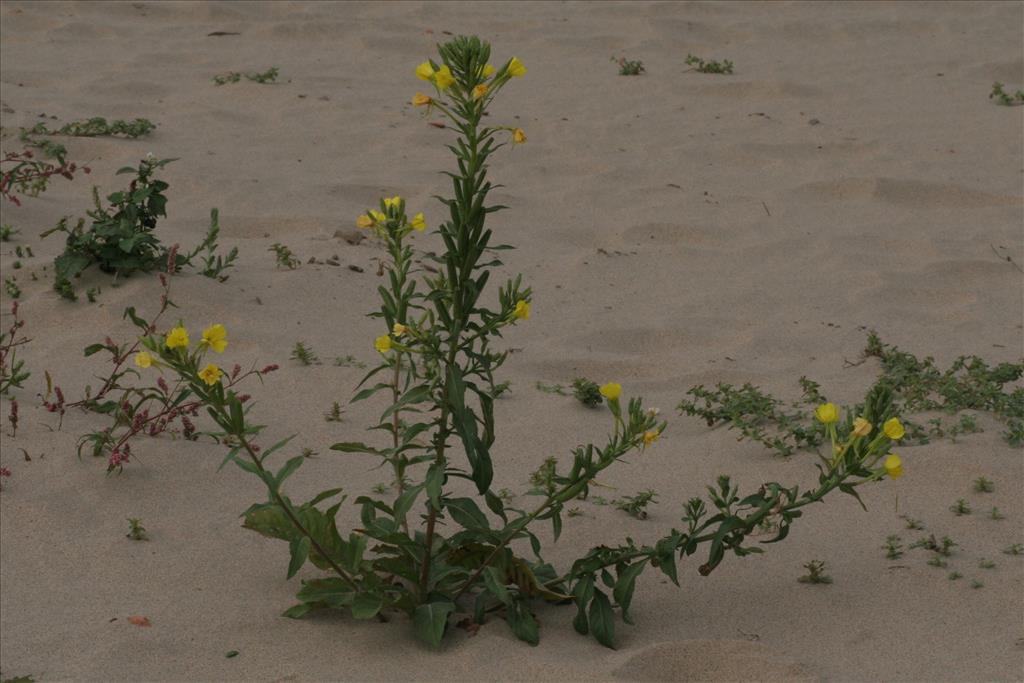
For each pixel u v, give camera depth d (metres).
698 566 4.20
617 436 3.53
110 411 5.09
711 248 8.38
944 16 16.61
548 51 14.65
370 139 10.71
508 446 5.23
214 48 14.10
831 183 9.79
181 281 6.75
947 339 6.71
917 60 14.23
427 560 3.65
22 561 4.03
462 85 3.38
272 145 10.38
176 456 4.78
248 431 3.34
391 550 3.84
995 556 4.20
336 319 6.65
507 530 3.67
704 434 5.43
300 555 3.39
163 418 5.01
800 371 6.21
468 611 3.80
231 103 11.80
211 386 3.25
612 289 7.53
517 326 6.84
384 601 3.59
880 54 14.62
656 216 8.98
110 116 10.88
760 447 5.21
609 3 17.17
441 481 3.42
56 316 6.32
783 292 7.49
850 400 5.68
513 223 8.74
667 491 4.81
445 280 3.61
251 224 8.23
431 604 3.64
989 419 5.36
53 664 3.46
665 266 8.00
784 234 8.62
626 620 3.71
